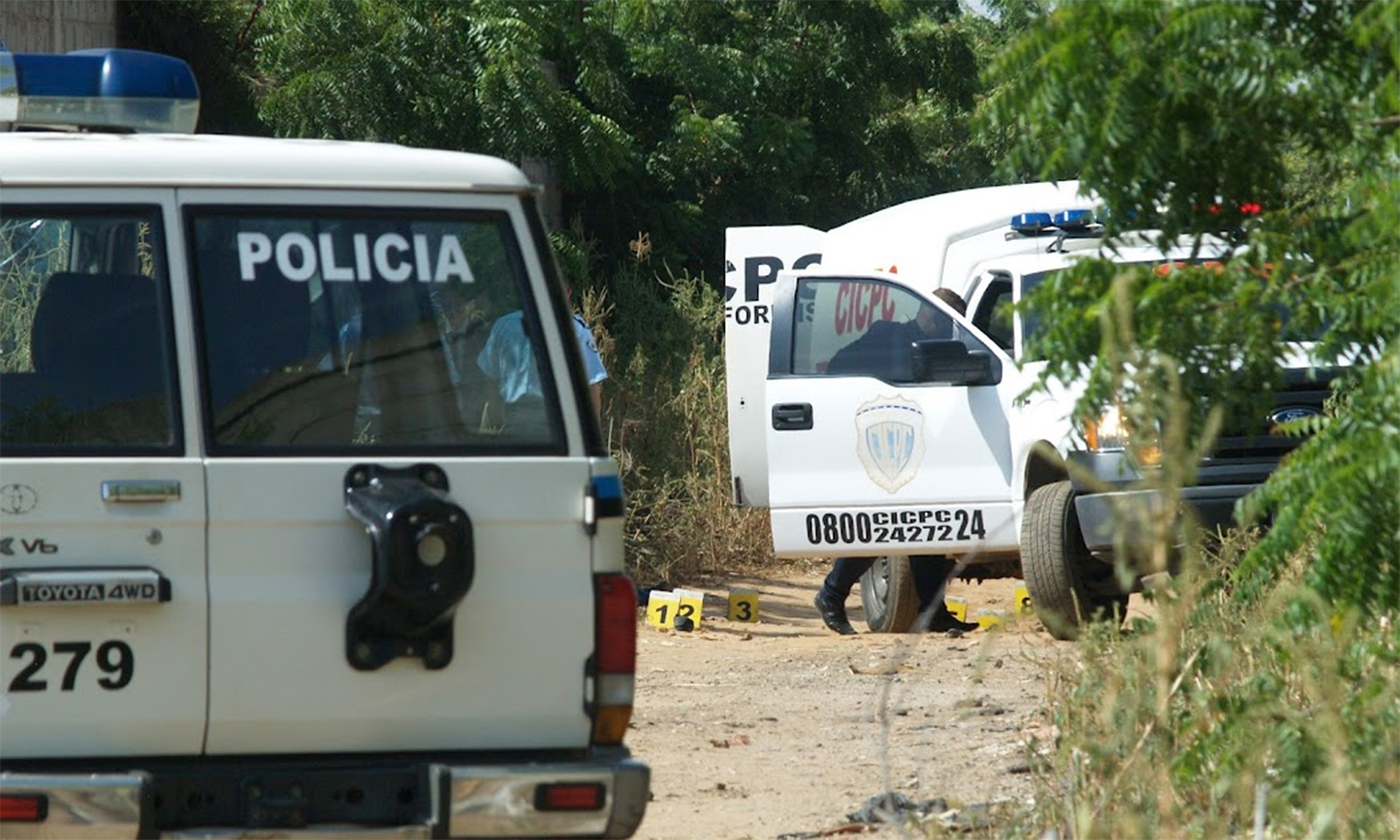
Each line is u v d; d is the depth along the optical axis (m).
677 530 50.66
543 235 16.48
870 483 35.84
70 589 14.82
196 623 15.19
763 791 23.30
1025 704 28.02
